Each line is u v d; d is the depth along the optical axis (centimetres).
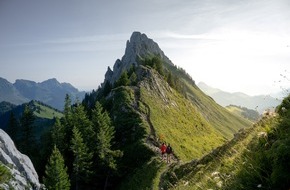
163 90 11806
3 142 1841
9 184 1486
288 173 500
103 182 6638
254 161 604
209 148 9312
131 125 7950
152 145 6988
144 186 4497
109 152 6519
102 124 7069
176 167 4109
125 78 11575
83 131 7469
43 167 7100
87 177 6506
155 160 5828
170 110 10556
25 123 8888
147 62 15588
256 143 720
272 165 539
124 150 7044
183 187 1326
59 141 7169
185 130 9788
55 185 4866
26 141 8806
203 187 894
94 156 6981
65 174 5184
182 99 12938
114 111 8938
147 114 8819
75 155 6612
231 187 630
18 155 1908
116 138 7762
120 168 6525
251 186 561
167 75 15138
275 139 627
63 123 8212
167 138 7756
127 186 5594
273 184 513
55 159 5375
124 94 9600
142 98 9675
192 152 7838
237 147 1188
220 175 779
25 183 1678
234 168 756
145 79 11669
